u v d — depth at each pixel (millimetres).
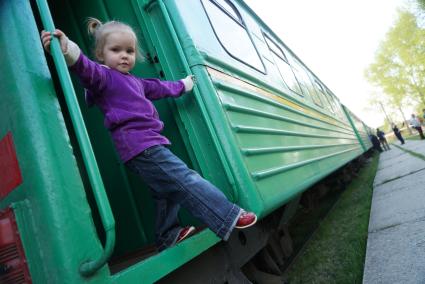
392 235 3207
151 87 1721
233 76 2365
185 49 1921
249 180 1784
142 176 1512
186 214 2002
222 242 1876
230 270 1842
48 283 1045
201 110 1821
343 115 10148
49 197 1079
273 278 2559
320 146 4281
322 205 6367
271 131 2590
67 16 2326
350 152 7641
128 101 1545
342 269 2883
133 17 2100
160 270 1252
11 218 1111
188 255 1418
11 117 1207
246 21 3541
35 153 1115
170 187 1479
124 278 1122
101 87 1501
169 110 2010
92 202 2105
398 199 4742
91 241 1117
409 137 29766
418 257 2471
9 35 1264
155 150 1480
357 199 6035
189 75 1855
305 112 4359
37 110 1159
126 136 1490
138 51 1777
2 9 1311
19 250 1086
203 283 1586
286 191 2301
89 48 2238
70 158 1180
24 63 1210
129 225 2139
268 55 3785
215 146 1776
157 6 2021
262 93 2844
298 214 6027
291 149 2895
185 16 2080
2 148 1262
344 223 4500
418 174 6191
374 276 2436
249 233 2299
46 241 1066
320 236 4211
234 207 1463
